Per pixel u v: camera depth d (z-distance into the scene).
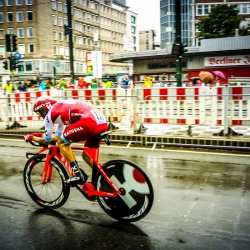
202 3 52.81
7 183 4.78
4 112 9.14
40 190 3.85
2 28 59.12
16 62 18.94
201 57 29.81
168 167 5.48
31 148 7.28
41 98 3.61
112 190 3.41
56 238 3.07
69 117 3.36
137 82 32.38
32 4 57.00
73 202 4.01
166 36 66.69
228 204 3.82
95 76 12.74
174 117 7.79
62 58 63.19
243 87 7.26
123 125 8.01
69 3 16.59
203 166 5.48
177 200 3.99
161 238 3.04
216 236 3.05
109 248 2.87
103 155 6.44
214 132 7.19
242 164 5.54
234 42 26.31
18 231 3.22
